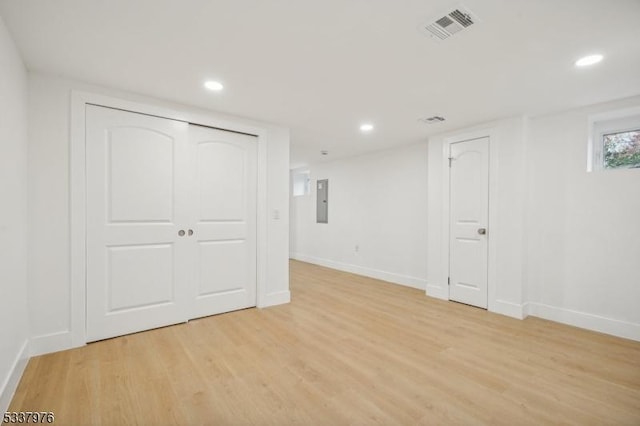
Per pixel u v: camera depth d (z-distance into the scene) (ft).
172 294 9.47
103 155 8.32
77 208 7.84
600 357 7.57
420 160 14.60
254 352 7.72
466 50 6.42
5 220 5.49
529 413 5.44
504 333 9.05
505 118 10.78
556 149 10.18
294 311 10.96
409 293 13.61
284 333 8.95
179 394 5.91
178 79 7.82
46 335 7.44
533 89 8.35
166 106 9.27
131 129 8.75
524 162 10.37
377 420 5.22
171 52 6.55
